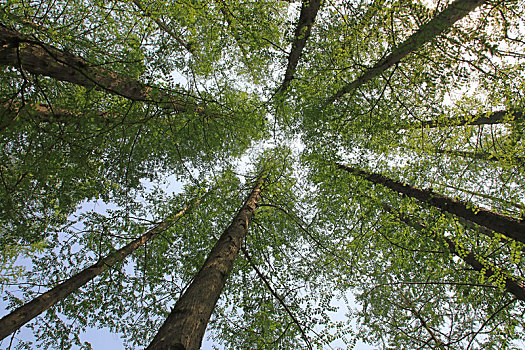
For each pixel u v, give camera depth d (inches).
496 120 222.7
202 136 240.1
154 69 159.5
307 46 239.6
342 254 295.6
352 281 289.0
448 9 145.0
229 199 305.0
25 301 185.5
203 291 120.6
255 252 298.2
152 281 220.1
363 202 237.6
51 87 159.5
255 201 291.1
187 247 250.5
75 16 170.7
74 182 175.8
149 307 209.5
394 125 228.4
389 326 287.4
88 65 139.1
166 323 97.3
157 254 236.1
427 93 211.6
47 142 131.6
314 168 264.5
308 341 218.8
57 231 187.6
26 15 140.6
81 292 195.3
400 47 175.0
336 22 219.6
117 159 198.8
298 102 249.9
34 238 185.6
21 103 114.1
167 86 163.9
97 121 146.1
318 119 245.6
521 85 187.9
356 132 253.4
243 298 267.6
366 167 251.9
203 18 198.4
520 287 185.5
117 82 149.7
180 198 233.1
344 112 239.8
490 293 218.7
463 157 234.2
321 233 331.9
